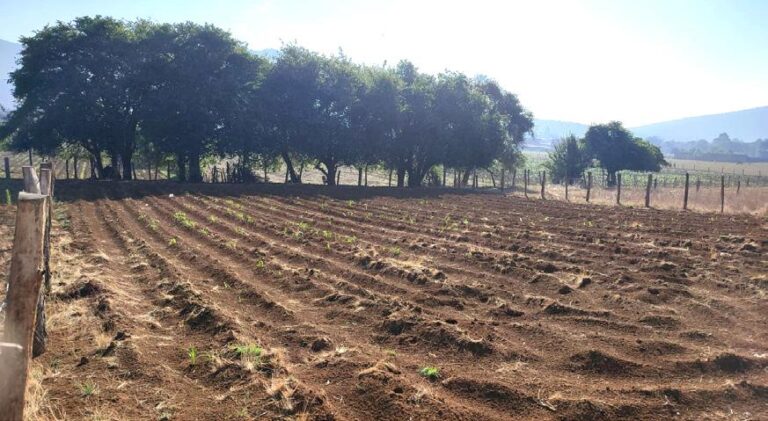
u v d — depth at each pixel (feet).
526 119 170.30
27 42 95.91
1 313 21.24
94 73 99.04
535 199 86.22
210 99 102.17
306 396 16.66
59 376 18.28
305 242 43.93
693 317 26.30
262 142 108.88
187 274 33.32
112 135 103.14
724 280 31.71
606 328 24.52
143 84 99.45
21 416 9.86
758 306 27.27
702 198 82.94
